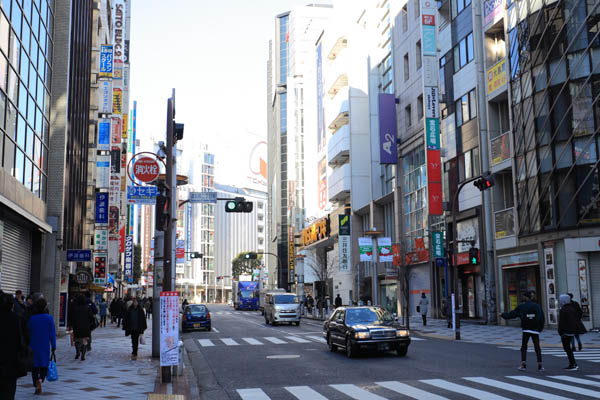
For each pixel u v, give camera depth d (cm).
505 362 1436
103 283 3872
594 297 2509
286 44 11556
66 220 3130
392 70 4872
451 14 3747
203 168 15325
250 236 16688
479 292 3453
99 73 4338
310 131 9625
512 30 3014
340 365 1449
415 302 4312
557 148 2681
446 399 928
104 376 1281
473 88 3419
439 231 3678
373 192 5162
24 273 2400
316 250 7256
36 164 2466
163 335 1160
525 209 2886
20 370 683
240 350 1964
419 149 4284
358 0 5584
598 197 2512
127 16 7212
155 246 1661
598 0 2572
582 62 2611
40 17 2514
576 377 1159
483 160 3300
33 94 2398
